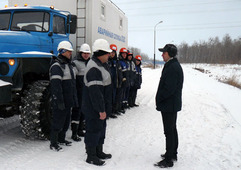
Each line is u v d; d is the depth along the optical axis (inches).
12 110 155.6
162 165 125.4
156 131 191.8
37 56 150.4
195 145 161.9
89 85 115.9
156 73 848.3
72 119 162.2
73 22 209.8
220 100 358.3
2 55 136.4
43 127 148.3
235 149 156.8
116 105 234.5
